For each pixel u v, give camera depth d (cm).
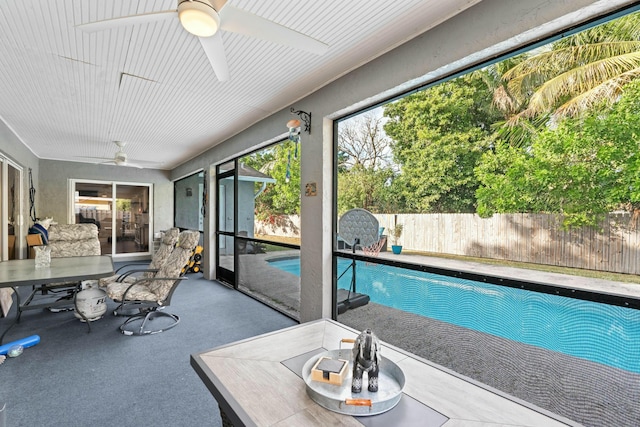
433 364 143
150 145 554
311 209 316
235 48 233
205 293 475
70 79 281
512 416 107
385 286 276
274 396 116
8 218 437
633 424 159
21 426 178
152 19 149
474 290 225
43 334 311
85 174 720
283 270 409
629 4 142
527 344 199
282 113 361
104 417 187
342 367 129
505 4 171
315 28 209
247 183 488
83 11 185
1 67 255
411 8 189
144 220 810
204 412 193
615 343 164
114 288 340
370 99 256
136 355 267
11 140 437
